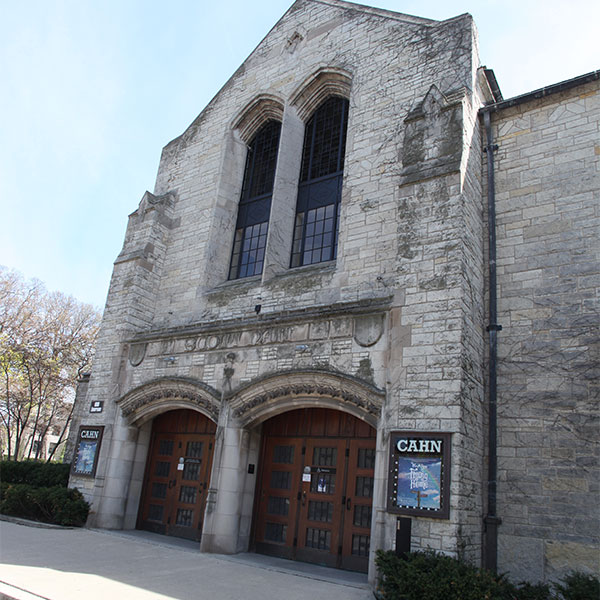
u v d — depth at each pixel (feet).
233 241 57.00
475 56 43.86
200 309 52.19
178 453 50.03
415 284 36.22
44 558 33.63
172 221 60.34
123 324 54.34
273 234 49.70
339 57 52.75
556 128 39.70
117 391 52.31
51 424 137.49
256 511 42.91
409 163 40.29
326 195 51.03
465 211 36.81
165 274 57.82
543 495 32.14
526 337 35.73
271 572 34.58
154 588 27.99
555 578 30.48
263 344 43.16
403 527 30.91
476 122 42.34
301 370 39.09
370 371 36.35
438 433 31.73
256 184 58.59
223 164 58.03
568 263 35.88
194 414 50.26
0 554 33.86
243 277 54.08
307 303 44.34
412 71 46.29
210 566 35.12
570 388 33.22
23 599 24.39
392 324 36.37
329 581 32.76
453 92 40.88
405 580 27.30
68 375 121.29
